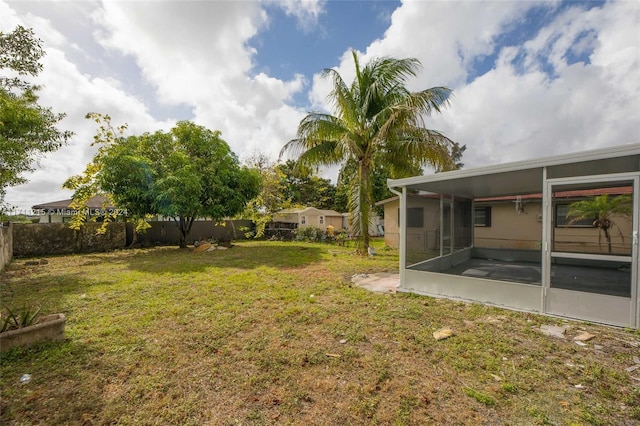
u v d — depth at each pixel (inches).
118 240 495.5
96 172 401.4
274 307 180.4
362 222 390.9
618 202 153.0
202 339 133.0
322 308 177.9
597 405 84.4
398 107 318.3
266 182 683.4
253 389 94.7
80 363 109.8
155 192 401.7
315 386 96.0
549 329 140.3
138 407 85.3
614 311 142.0
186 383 97.9
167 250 478.3
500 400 87.4
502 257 358.9
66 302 188.4
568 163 147.9
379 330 143.0
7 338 113.0
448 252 297.1
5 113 229.8
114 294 208.4
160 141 450.3
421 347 123.8
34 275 277.0
